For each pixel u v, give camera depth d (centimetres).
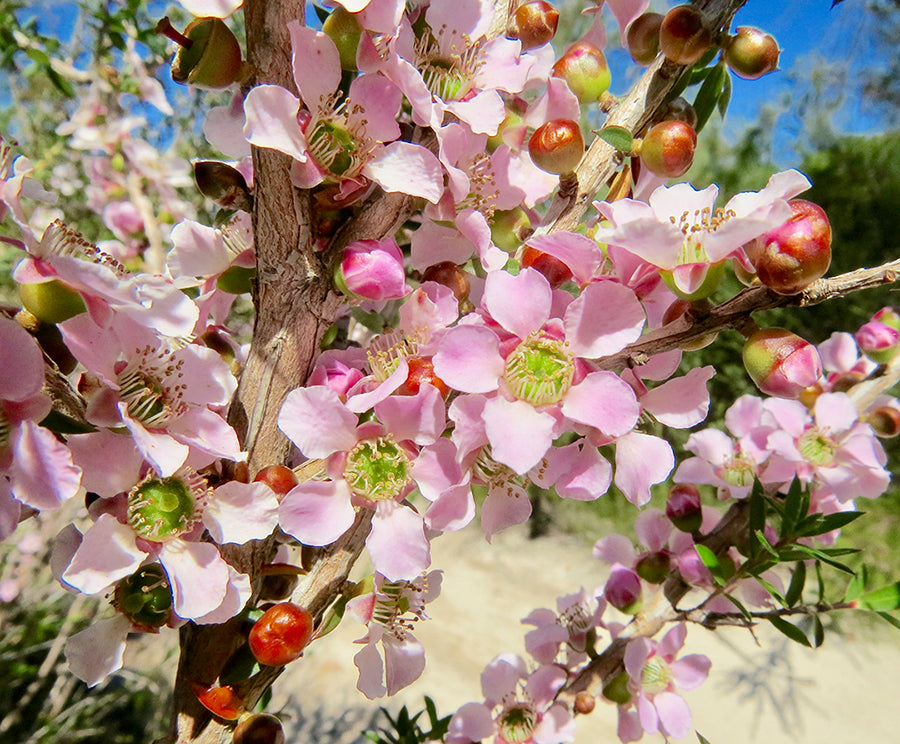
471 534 60
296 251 6
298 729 36
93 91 22
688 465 13
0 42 19
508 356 6
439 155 7
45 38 20
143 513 6
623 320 6
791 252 5
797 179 6
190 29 6
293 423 6
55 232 6
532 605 50
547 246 6
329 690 39
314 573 7
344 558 7
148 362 6
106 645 6
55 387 6
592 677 12
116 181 22
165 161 22
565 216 7
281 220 6
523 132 8
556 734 11
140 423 6
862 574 9
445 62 7
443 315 7
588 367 6
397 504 6
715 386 54
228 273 8
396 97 6
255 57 6
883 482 12
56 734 26
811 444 12
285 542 7
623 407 6
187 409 6
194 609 6
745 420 13
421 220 8
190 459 6
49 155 24
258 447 7
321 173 6
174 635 34
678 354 7
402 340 7
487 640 46
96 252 6
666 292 7
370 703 38
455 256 8
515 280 6
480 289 8
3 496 5
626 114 8
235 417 7
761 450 12
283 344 7
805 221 6
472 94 7
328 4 6
